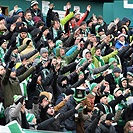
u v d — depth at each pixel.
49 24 68.06
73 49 60.53
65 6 76.75
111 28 69.88
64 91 54.22
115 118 53.09
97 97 53.41
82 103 49.91
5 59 53.78
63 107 50.12
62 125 49.56
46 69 55.12
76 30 63.75
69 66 57.84
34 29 61.50
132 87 59.19
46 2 75.38
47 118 48.53
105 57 63.22
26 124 45.75
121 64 64.62
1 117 45.75
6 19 63.00
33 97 49.34
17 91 49.19
